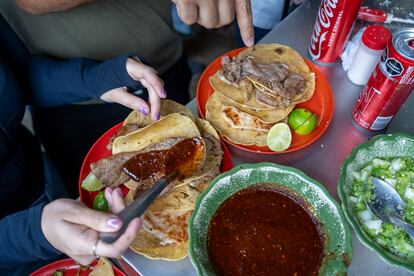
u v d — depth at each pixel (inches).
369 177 37.5
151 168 40.3
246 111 46.8
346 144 44.1
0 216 51.1
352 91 48.1
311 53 50.9
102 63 50.5
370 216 35.6
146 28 63.3
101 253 31.2
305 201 36.8
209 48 92.7
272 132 43.7
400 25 52.4
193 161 40.7
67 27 56.8
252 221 36.4
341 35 46.4
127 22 60.6
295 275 34.0
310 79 48.9
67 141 67.9
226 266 34.5
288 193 37.5
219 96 48.4
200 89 49.4
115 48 61.9
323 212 35.7
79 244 31.5
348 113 46.2
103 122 67.2
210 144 43.2
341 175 36.5
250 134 45.4
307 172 42.3
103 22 58.5
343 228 34.0
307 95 47.6
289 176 37.0
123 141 42.8
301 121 43.9
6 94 48.7
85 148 67.8
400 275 35.5
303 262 34.5
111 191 34.1
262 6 70.1
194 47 92.7
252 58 50.5
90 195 41.4
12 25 57.1
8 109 49.3
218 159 41.9
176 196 39.8
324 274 32.9
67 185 64.8
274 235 35.8
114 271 38.9
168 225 38.2
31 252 37.6
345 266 32.6
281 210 37.0
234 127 45.9
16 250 38.0
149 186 38.9
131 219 30.6
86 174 43.5
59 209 34.7
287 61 50.7
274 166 37.1
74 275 40.8
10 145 51.7
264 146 44.2
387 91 38.2
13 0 54.1
